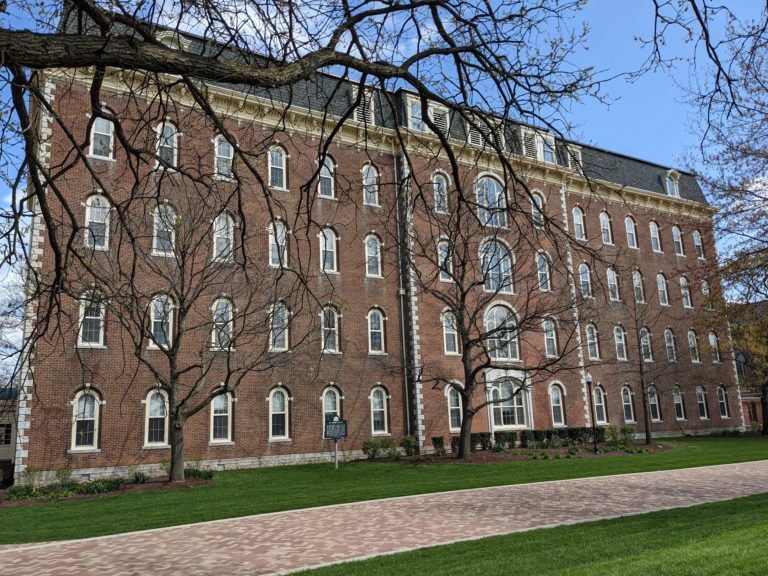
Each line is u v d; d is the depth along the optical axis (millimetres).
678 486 17875
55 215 23031
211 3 6027
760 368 40562
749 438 40000
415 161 31766
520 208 7328
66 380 23594
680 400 44062
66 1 5969
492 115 7004
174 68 4941
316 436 29062
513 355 35906
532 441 33844
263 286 26125
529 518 13195
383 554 10102
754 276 21078
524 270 36188
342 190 7938
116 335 24859
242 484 21484
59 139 23719
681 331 44938
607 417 39438
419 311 32688
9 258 6418
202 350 22828
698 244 47750
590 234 41125
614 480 19766
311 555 10508
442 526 12688
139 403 25047
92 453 23750
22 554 11555
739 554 7566
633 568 7234
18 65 4602
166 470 24734
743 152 20562
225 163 25203
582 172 7434
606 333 40719
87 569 10102
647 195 44844
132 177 24703
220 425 27000
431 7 6289
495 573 7977
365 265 31938
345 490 19234
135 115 23031
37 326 6961
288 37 6109
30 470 22234
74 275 20781
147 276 25281
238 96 25969
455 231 8344
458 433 32844
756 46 6586
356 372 30734
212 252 23984
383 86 6520
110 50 4680
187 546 11625
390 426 31328
